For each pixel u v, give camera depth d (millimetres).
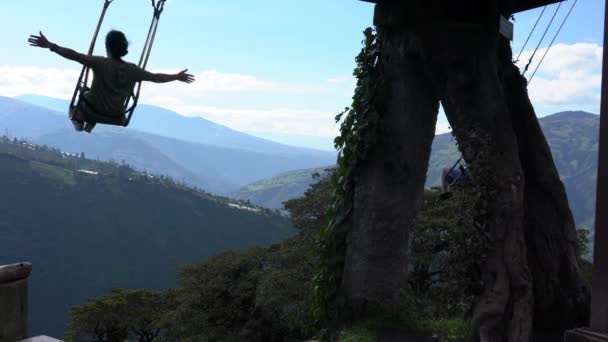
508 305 5172
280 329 40906
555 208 6086
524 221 6027
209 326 46219
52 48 4590
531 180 6180
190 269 47906
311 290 7180
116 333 55094
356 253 6703
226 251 50250
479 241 5406
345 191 6879
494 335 5133
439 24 6020
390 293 6555
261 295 36156
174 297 56219
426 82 6547
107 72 4762
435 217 21609
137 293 55656
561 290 5844
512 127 6090
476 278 5414
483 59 5992
